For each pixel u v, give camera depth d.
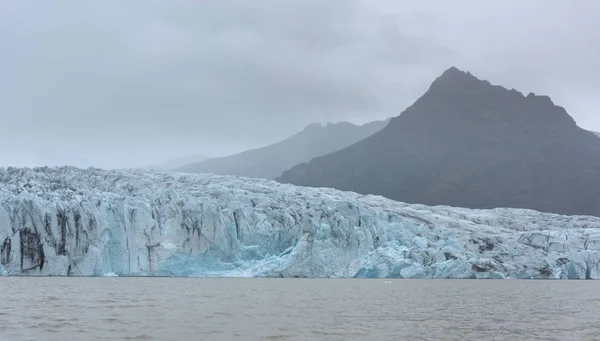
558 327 55.97
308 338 47.12
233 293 91.75
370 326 54.34
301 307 70.69
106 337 46.62
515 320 60.91
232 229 136.62
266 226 141.50
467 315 64.75
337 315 62.75
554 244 154.00
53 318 57.41
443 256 136.88
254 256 138.50
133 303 72.62
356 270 135.12
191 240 132.88
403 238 142.50
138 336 47.19
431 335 49.62
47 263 122.62
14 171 149.50
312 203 159.25
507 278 139.50
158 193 143.12
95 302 73.12
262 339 46.47
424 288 111.25
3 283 105.06
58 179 148.50
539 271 142.00
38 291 88.44
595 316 65.62
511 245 150.25
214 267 133.12
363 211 146.00
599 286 124.25
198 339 46.09
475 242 149.75
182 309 66.81
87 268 124.06
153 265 129.00
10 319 56.28
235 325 53.97
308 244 134.38
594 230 161.50
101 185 157.38
